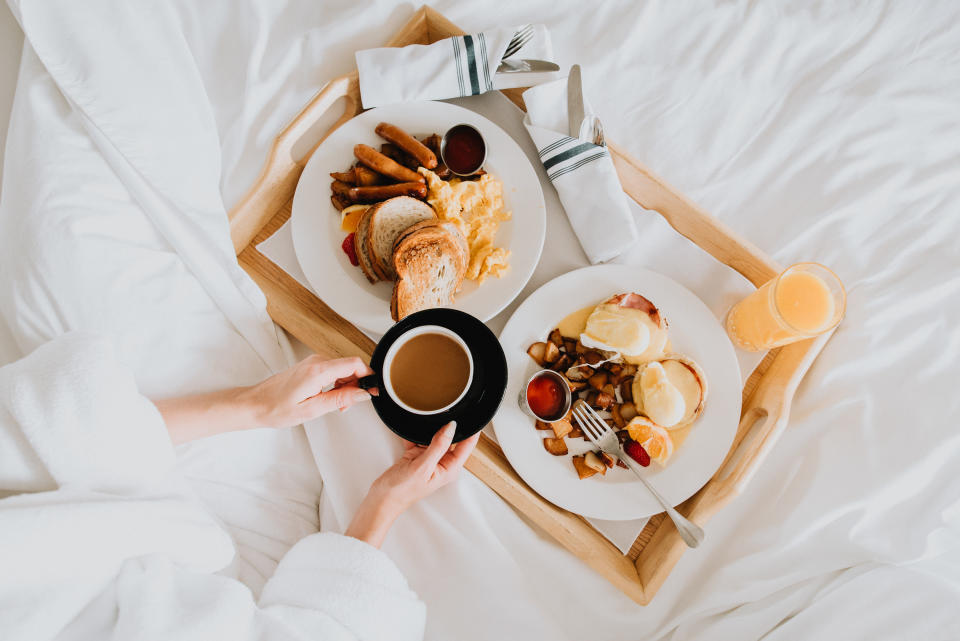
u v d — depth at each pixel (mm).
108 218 1238
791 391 1227
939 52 1546
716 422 1213
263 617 947
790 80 1578
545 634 1217
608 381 1245
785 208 1526
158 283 1261
